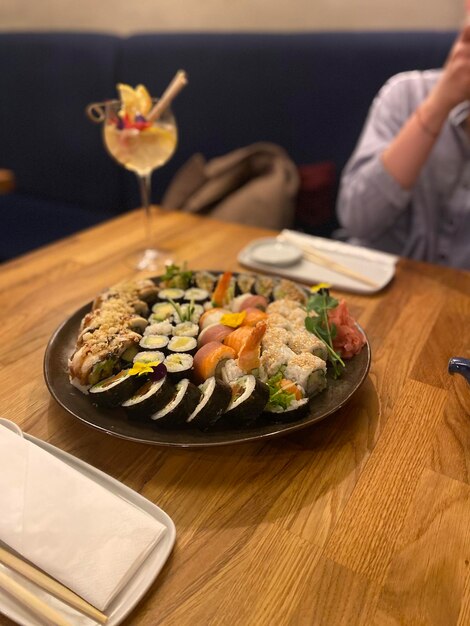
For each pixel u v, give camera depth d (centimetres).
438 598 27
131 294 49
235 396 36
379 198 82
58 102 140
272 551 29
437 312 54
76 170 144
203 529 30
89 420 35
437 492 33
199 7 134
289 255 65
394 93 91
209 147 131
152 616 26
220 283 48
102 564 27
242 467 35
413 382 43
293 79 117
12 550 28
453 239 88
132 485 33
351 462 35
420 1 113
